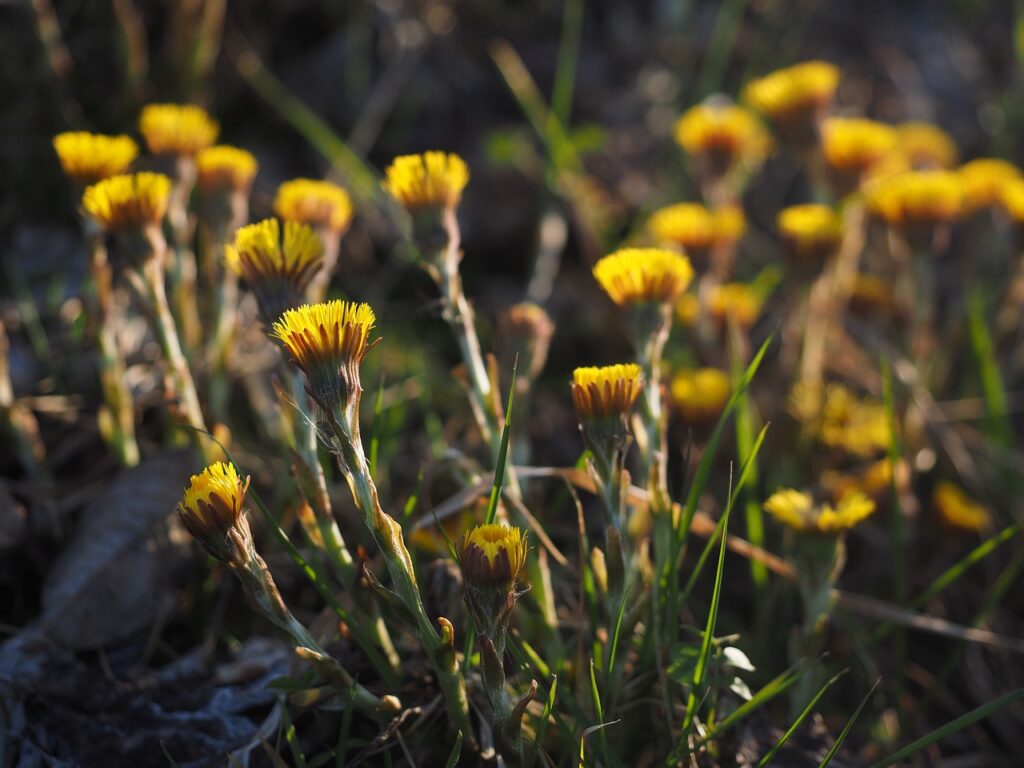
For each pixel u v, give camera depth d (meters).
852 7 1.51
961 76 1.48
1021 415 1.04
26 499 0.85
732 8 1.29
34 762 0.78
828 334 1.00
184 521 0.74
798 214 0.94
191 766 0.78
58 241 0.98
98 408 0.90
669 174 1.21
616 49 1.38
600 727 0.76
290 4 1.23
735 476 0.93
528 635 0.81
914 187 0.93
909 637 0.91
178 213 0.88
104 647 0.82
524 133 1.25
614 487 0.76
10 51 0.99
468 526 0.83
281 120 1.18
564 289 1.14
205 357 0.91
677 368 0.96
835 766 0.80
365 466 0.74
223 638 0.83
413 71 1.25
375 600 0.79
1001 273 1.20
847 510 0.80
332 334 0.73
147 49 1.12
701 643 0.79
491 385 0.80
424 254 0.80
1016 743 0.88
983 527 0.92
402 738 0.78
